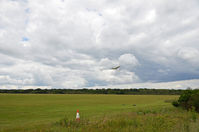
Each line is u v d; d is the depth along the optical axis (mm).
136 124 18172
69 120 20688
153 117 23484
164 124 18109
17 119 29469
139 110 35031
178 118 23141
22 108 52031
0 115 35344
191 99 34688
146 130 15305
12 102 78500
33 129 17672
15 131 17438
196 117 22875
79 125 18375
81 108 50719
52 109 48500
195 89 37250
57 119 27031
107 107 53219
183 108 36875
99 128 16516
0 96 120938
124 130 15281
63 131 15766
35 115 35188
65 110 45062
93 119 23594
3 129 18703
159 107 43656
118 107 52125
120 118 20891
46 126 18766
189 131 14188
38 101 86125
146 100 95125
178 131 14430
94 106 58312
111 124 17969
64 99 104250
